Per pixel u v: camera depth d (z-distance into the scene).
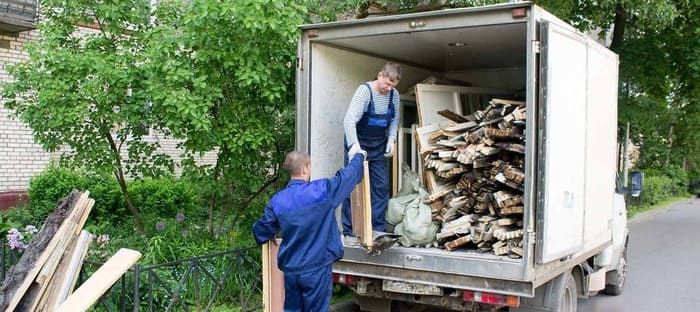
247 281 6.32
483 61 7.42
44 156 11.34
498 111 5.59
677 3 13.36
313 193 4.55
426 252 5.07
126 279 5.30
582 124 5.34
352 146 5.22
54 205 9.11
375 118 5.57
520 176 5.04
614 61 6.39
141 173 7.47
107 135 6.80
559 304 5.22
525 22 4.64
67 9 6.82
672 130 24.44
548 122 4.57
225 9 5.86
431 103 6.44
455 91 6.83
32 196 9.43
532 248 4.56
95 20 7.02
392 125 5.80
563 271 5.27
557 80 4.73
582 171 5.38
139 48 6.91
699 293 8.52
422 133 6.01
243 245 6.84
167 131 6.73
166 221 8.22
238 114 6.56
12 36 10.89
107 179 8.70
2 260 5.38
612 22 15.13
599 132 5.88
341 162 6.14
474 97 7.18
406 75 7.32
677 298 8.18
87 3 6.78
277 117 7.09
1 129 10.73
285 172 7.15
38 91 6.44
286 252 4.54
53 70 6.24
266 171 7.24
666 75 15.23
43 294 3.88
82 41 7.02
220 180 6.97
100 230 7.64
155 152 8.14
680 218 20.06
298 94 5.72
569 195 5.05
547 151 4.57
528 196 4.54
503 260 4.69
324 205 4.56
